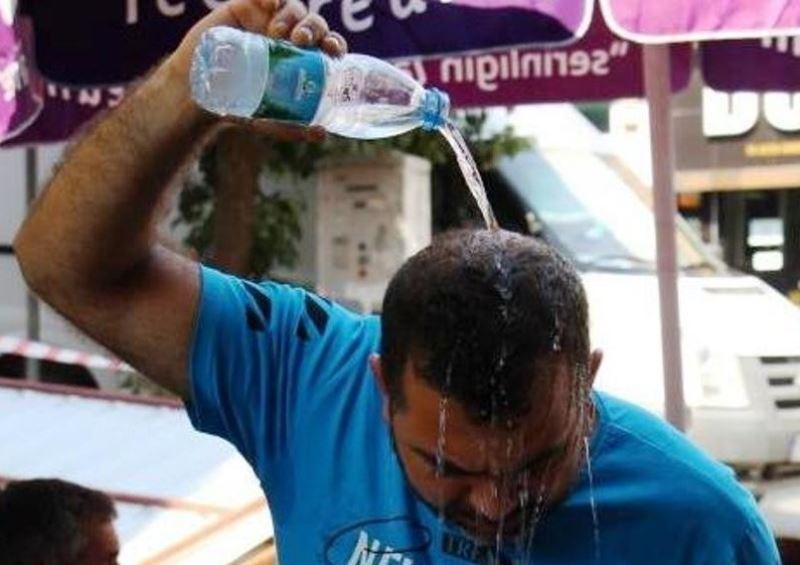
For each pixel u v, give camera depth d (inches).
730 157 384.8
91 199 80.7
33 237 83.8
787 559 202.1
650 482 78.2
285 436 84.2
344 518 81.2
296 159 372.5
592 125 422.3
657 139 206.4
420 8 146.6
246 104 79.2
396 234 376.8
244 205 315.9
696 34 133.2
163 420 177.6
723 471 80.8
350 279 378.9
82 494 129.3
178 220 348.2
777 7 131.4
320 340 85.8
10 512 126.6
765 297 347.6
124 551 138.2
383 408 78.2
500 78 233.0
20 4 143.1
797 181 382.9
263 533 141.6
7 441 170.4
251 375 85.1
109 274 84.0
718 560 78.2
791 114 380.5
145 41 151.2
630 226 386.3
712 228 387.9
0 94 129.2
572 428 72.5
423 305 70.0
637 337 327.9
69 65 151.6
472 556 77.5
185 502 148.9
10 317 355.3
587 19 139.8
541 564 77.9
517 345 68.6
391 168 376.2
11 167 355.9
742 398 314.5
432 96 89.6
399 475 79.6
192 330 85.0
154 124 79.1
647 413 82.7
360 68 84.9
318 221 382.6
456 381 68.2
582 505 77.4
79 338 99.7
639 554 78.4
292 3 82.5
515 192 403.5
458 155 91.4
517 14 145.4
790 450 312.8
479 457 69.8
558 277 72.1
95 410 181.6
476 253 72.3
